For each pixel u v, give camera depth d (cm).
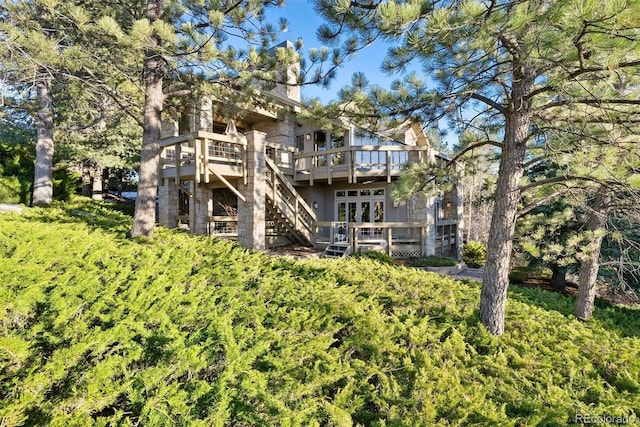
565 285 959
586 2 203
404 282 520
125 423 146
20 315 211
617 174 349
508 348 338
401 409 216
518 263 1162
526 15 233
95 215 899
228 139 838
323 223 1162
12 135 1309
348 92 474
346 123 519
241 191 893
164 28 491
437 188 521
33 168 1066
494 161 568
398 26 286
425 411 211
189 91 690
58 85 1025
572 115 404
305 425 174
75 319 214
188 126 1234
